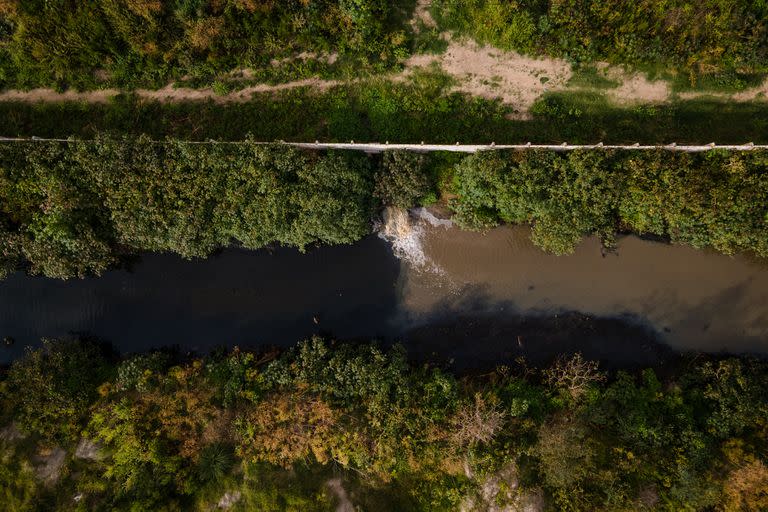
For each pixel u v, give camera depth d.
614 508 22.52
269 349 26.92
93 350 27.02
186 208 24.12
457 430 23.88
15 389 25.59
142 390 25.09
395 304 26.78
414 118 24.95
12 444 24.95
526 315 26.34
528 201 23.67
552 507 23.16
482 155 23.42
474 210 25.05
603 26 23.98
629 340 26.03
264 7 23.62
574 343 26.14
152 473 24.30
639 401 24.58
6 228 24.84
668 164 23.00
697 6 23.53
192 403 24.77
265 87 25.34
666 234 25.45
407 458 24.08
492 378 25.75
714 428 23.48
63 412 24.91
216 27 23.77
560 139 24.58
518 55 24.88
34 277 27.16
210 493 24.36
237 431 24.58
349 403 24.48
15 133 25.12
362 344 26.61
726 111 24.47
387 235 26.34
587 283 26.14
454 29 24.91
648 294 25.98
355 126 24.95
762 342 25.61
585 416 24.08
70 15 23.64
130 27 23.91
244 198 24.03
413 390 24.64
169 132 25.11
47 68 24.91
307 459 24.64
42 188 23.80
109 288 27.28
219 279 27.12
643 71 24.64
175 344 27.27
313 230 24.44
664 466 22.94
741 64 24.16
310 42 24.69
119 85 25.34
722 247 24.33
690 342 25.88
